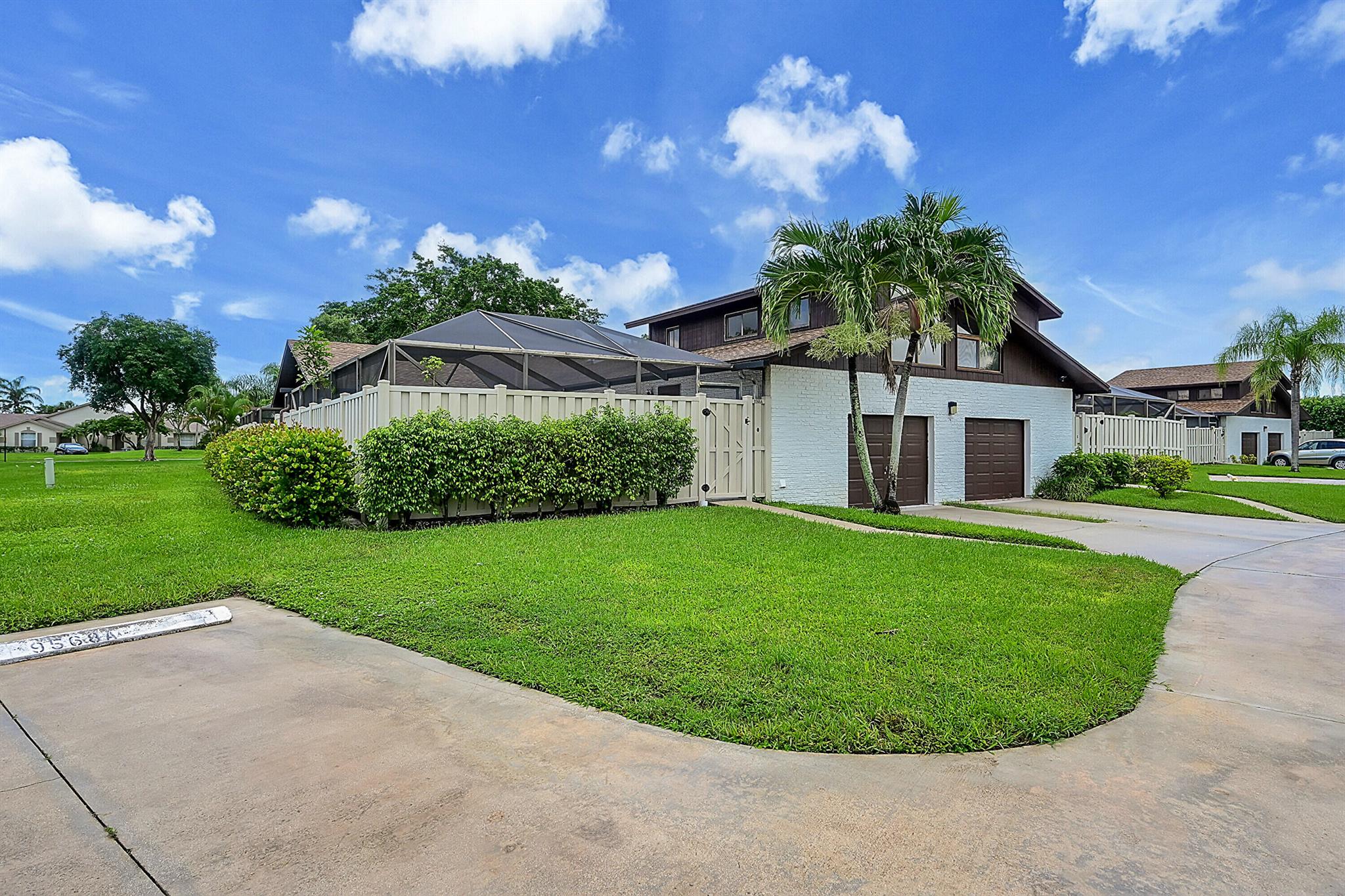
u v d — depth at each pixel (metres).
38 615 4.96
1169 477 15.40
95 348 37.22
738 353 16.19
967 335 15.49
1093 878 2.15
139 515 10.30
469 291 31.20
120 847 2.30
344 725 3.29
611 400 10.95
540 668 3.95
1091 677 3.86
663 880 2.13
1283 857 2.27
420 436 8.70
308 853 2.26
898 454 11.96
